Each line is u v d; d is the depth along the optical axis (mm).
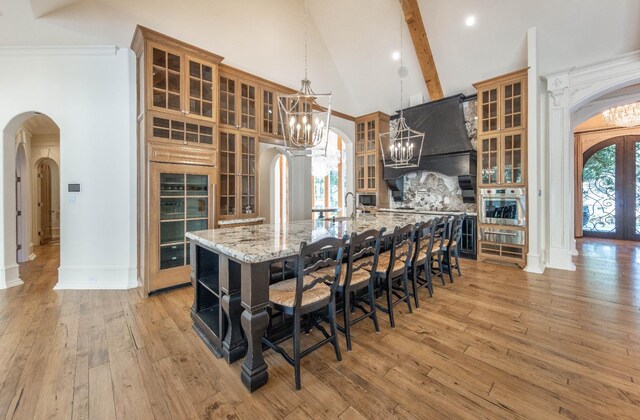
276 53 4734
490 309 2789
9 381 1728
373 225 2912
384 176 6113
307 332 2338
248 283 1673
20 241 4738
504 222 4375
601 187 6934
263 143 4824
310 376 1800
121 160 3439
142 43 3082
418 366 1893
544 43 4035
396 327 2436
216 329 2139
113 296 3141
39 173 6500
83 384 1708
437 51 4844
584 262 4668
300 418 1465
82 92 3379
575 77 4070
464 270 4160
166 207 3277
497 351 2059
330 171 8719
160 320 2564
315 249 1735
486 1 3990
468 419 1447
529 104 4047
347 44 5371
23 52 3301
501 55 4414
